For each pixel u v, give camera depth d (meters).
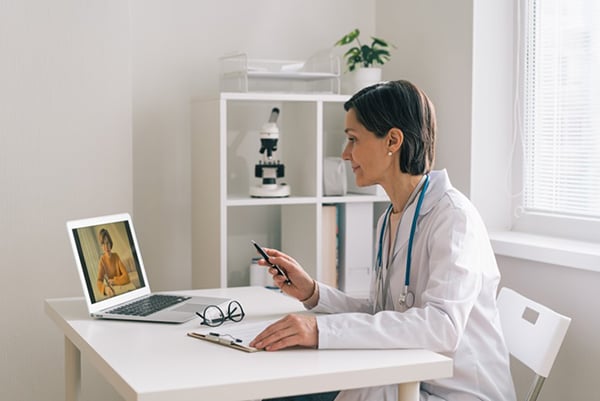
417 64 3.22
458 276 1.75
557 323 1.97
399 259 1.94
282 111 3.36
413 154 1.91
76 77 2.80
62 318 1.95
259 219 3.39
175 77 3.19
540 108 2.84
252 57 3.32
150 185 3.19
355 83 3.18
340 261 3.18
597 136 2.60
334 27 3.45
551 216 2.79
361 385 1.52
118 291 2.07
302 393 1.47
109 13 2.83
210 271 2.99
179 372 1.48
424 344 1.68
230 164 3.31
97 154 2.84
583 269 2.42
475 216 1.88
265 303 2.15
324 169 3.13
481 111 2.92
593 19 2.60
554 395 2.57
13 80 2.71
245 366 1.52
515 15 2.92
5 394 2.76
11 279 2.74
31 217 2.76
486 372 1.89
